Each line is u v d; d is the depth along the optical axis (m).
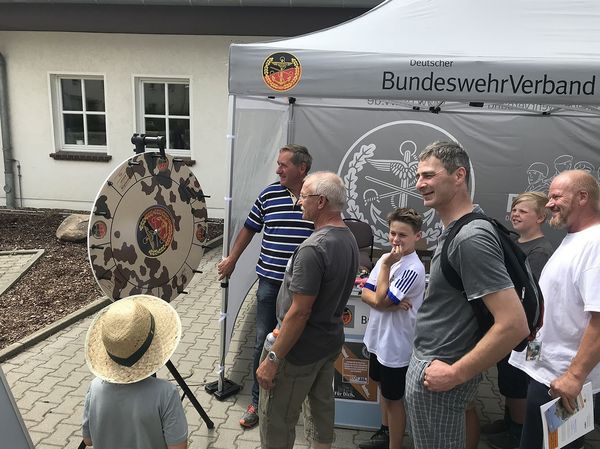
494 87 2.78
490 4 3.16
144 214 2.60
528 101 2.77
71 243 7.02
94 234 2.30
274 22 7.84
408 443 3.07
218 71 8.27
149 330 1.80
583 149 5.50
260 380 2.35
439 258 1.89
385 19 3.17
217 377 3.83
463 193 1.90
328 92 2.93
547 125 5.51
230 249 3.53
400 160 5.77
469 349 1.83
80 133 8.98
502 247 1.78
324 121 5.79
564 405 1.99
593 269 2.02
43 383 3.65
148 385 1.82
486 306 1.74
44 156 8.88
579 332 2.09
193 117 8.47
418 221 2.68
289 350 2.28
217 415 3.32
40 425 3.14
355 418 3.21
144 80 8.56
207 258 7.01
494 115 5.55
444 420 1.91
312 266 2.20
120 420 1.79
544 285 2.22
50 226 7.81
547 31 3.05
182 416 1.85
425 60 2.82
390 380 2.71
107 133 8.70
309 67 2.93
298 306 2.21
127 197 2.48
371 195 5.86
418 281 2.66
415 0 3.26
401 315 2.67
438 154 1.87
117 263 2.44
